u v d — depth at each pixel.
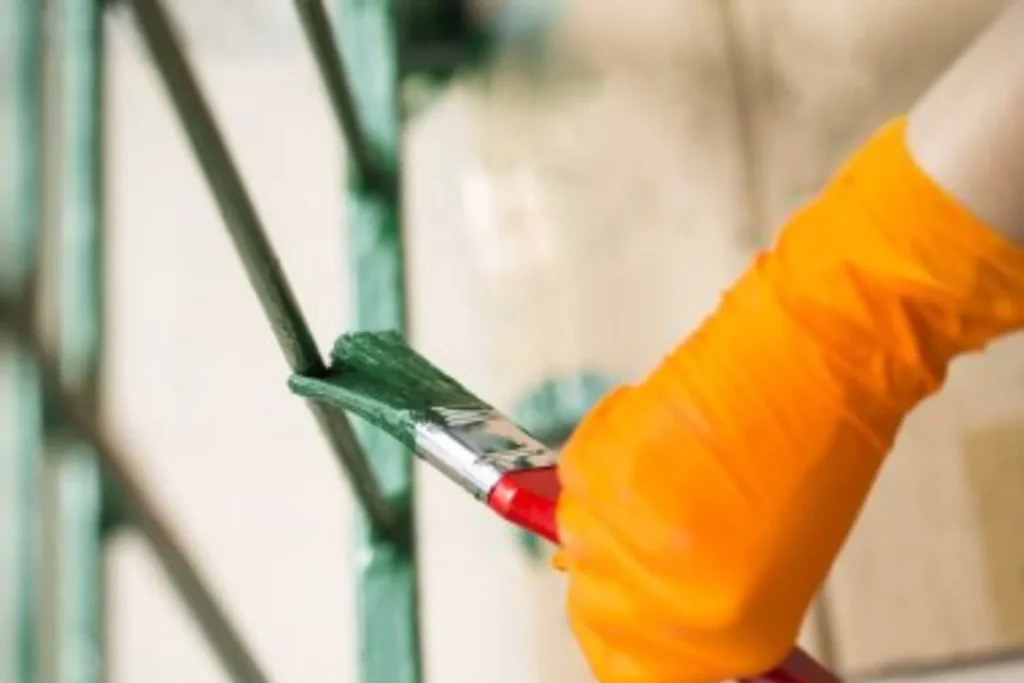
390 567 1.30
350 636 1.53
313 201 1.62
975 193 1.08
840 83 1.61
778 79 1.63
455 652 1.51
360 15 1.43
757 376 1.12
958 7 1.60
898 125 1.11
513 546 1.53
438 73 1.67
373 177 1.39
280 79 1.68
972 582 1.48
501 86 1.66
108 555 1.48
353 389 1.15
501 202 1.61
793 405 1.11
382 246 1.38
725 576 1.11
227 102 1.67
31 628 1.33
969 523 1.49
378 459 1.32
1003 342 1.52
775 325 1.12
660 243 1.59
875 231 1.10
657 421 1.12
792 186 1.59
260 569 1.54
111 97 1.68
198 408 1.57
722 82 1.64
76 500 1.41
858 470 1.12
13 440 1.30
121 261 1.61
